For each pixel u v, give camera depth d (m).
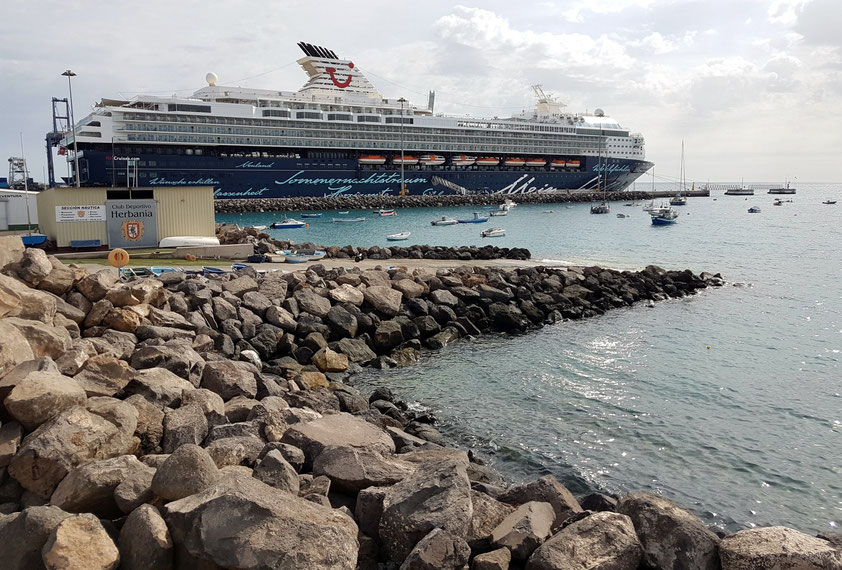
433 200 128.25
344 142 122.38
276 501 7.58
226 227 53.25
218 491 7.55
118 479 8.36
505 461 15.42
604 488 14.15
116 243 35.84
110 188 35.50
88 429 9.55
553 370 23.25
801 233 83.81
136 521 7.38
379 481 9.48
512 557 8.34
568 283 37.66
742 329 30.31
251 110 112.94
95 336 18.44
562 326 31.11
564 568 7.76
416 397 20.12
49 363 10.91
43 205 38.06
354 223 95.38
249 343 22.91
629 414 18.70
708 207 163.25
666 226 94.75
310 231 82.00
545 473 14.80
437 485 8.79
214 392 14.51
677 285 41.03
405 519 8.40
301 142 117.94
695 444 16.59
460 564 7.94
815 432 17.55
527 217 110.25
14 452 9.10
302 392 16.69
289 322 24.89
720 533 9.62
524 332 29.72
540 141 144.50
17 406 9.47
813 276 46.97
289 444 10.78
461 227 89.31
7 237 20.12
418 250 49.41
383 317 28.38
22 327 12.57
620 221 103.31
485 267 40.12
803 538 7.89
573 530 8.37
